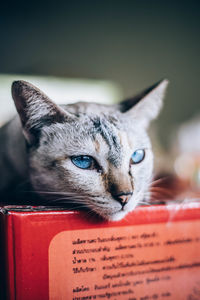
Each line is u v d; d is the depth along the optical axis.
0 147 0.30
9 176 0.29
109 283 0.22
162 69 0.57
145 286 0.23
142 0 0.56
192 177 0.37
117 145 0.25
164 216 0.23
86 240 0.21
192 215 0.23
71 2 0.53
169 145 0.54
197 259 0.24
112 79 0.56
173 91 0.57
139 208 0.23
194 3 0.57
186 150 0.48
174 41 0.57
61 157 0.25
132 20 0.56
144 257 0.23
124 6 0.55
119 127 0.26
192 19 0.58
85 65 0.55
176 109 0.58
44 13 0.53
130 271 0.22
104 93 0.56
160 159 0.42
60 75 0.54
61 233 0.21
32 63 0.52
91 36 0.55
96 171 0.24
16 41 0.52
